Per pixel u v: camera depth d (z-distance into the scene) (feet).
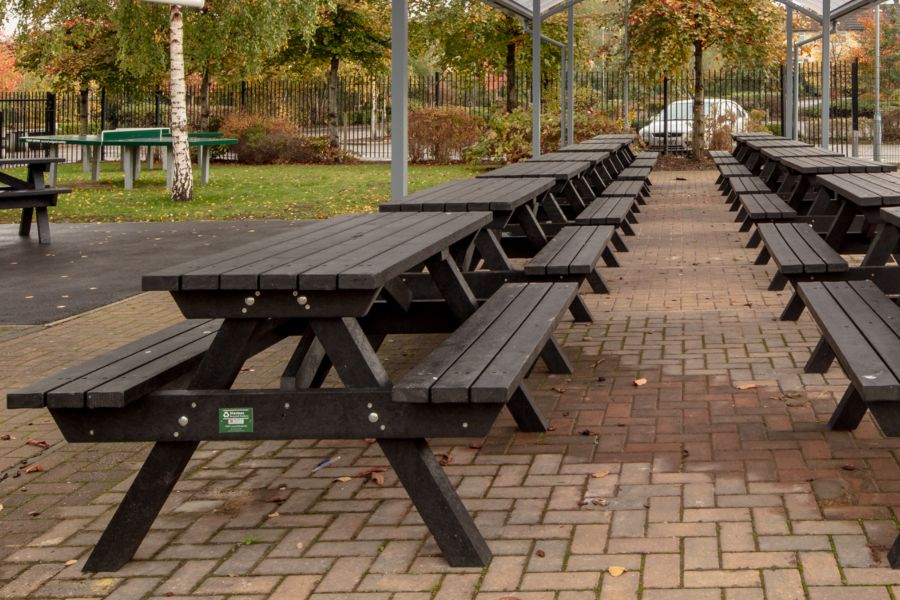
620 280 30.42
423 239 14.84
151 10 76.59
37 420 18.13
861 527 11.93
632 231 41.63
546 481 13.93
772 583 10.58
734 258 34.30
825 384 18.25
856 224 31.78
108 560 11.78
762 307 25.59
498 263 22.08
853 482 13.41
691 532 12.00
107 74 97.25
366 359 11.53
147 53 81.10
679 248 37.27
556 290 17.37
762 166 57.93
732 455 14.69
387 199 60.80
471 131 99.81
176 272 11.49
